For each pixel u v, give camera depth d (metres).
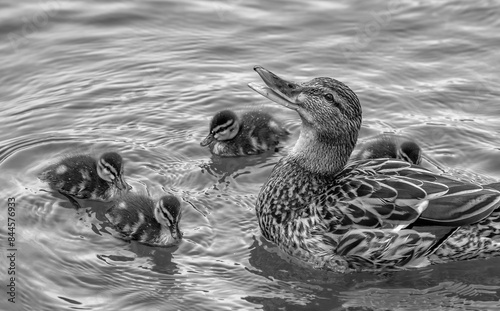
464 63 16.80
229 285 11.07
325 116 11.64
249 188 13.22
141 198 12.42
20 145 13.89
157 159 13.73
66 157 13.30
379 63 16.80
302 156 11.88
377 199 11.05
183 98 15.55
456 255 11.22
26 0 18.64
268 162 14.09
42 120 14.70
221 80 16.19
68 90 15.67
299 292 11.02
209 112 15.18
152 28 18.05
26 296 10.67
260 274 11.31
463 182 11.27
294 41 17.59
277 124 14.62
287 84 11.80
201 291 10.92
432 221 10.95
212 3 19.02
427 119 14.96
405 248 11.03
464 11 18.56
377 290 11.13
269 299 10.85
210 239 11.95
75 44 17.28
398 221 10.98
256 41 17.58
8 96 15.51
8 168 13.28
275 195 11.73
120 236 11.97
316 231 11.22
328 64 16.80
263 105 15.45
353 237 11.00
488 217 11.05
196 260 11.55
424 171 11.46
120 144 14.04
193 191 13.03
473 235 11.07
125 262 11.44
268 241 11.94
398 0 19.00
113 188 12.77
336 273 11.43
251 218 12.41
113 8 18.61
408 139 13.88
